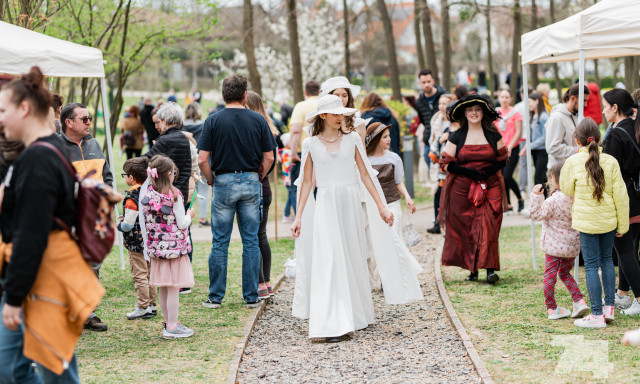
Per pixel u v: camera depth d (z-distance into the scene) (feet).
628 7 20.70
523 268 27.48
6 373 11.07
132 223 20.57
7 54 21.22
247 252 22.35
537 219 19.75
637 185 20.06
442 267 28.66
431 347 18.25
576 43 21.30
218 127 21.63
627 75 47.93
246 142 21.76
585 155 18.76
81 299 11.02
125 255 31.94
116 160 76.43
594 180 18.38
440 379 15.75
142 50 51.80
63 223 11.00
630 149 19.90
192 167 24.91
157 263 19.06
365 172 20.25
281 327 20.80
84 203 11.14
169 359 17.39
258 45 111.24
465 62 152.76
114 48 49.78
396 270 20.65
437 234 35.63
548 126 26.73
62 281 10.96
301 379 16.15
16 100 10.85
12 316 10.48
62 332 11.02
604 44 20.88
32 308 10.91
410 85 144.25
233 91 21.85
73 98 53.16
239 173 21.83
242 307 22.57
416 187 54.08
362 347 18.56
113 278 27.09
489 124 25.05
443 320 20.83
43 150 10.72
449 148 25.09
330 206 19.61
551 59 29.04
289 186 38.96
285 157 38.50
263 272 23.95
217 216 22.17
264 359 17.76
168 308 19.19
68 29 43.80
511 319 20.20
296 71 58.08
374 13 80.69
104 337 19.47
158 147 22.84
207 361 17.22
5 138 11.37
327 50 113.39
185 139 23.24
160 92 145.07
